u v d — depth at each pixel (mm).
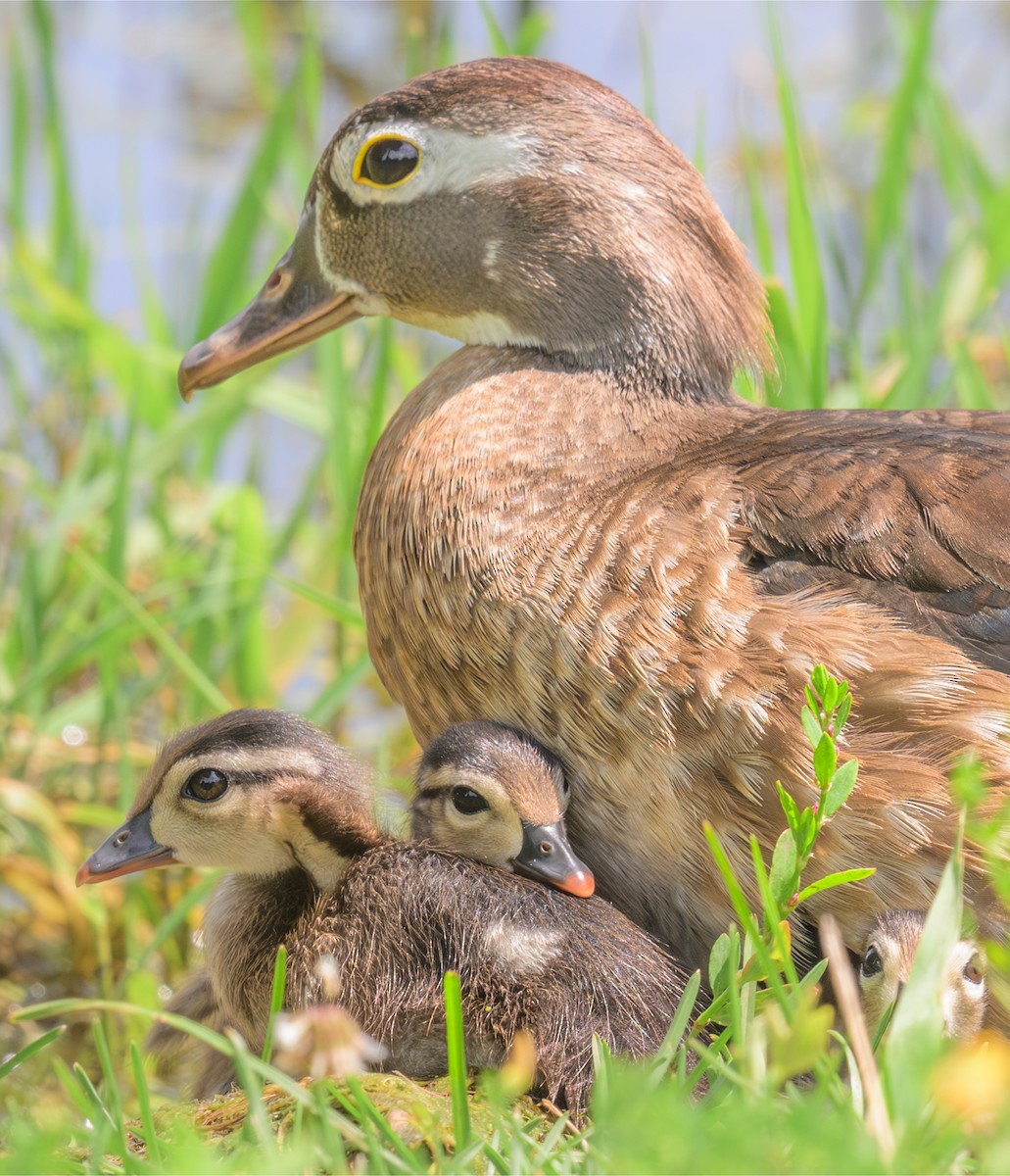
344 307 10562
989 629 8477
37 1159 6332
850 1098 6680
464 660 9023
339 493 13344
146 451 13586
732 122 19875
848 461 8852
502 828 8484
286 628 13562
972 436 9117
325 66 21156
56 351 15305
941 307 14125
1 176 18922
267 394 14531
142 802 9008
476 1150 6375
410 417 9805
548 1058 7828
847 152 19641
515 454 9211
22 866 12102
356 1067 6215
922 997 6520
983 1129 6348
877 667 8188
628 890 8820
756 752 8250
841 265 15406
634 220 9773
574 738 8688
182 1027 6906
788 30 20703
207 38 21969
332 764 8867
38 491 13680
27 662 12836
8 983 11703
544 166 9844
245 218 14648
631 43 20891
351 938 8297
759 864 7352
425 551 9133
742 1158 5672
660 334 9727
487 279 9984
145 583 14352
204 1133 7383
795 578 8555
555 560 8719
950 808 8031
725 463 8984
